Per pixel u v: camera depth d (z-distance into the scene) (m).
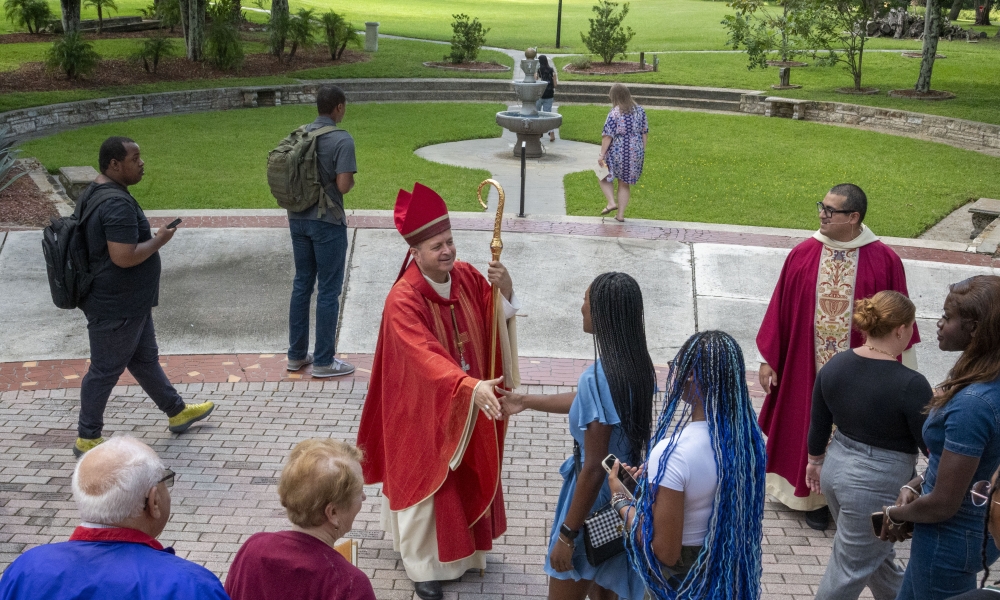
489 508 4.39
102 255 5.18
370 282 8.88
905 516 3.31
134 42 29.08
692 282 9.10
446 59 28.64
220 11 29.89
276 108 21.39
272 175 6.44
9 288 8.49
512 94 24.11
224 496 5.26
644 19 45.97
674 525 2.86
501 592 4.45
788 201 13.12
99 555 2.47
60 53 21.08
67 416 6.23
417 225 4.02
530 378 7.04
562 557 3.37
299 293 6.86
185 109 20.62
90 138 16.80
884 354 3.77
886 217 12.27
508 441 6.07
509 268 9.32
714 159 16.23
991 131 18.08
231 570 2.77
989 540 3.22
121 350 5.40
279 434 6.05
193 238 9.87
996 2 46.97
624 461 3.30
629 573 3.44
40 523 4.93
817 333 4.99
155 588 2.42
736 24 25.45
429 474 4.08
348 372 7.04
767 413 5.25
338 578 2.66
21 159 13.29
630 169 10.79
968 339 3.16
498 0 60.38
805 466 5.02
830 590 3.91
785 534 5.07
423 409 4.01
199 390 6.69
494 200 12.70
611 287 3.19
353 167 6.45
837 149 17.45
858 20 23.09
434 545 4.27
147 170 14.09
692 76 25.86
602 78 25.50
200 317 8.04
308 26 26.33
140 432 6.02
